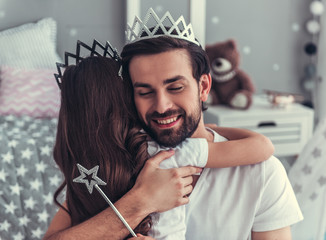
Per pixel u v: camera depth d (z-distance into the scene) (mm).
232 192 820
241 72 2686
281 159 2924
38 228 1758
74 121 769
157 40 699
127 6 2623
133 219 728
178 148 785
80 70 777
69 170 784
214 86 2701
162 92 708
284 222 826
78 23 2729
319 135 1581
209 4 2883
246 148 808
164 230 736
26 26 2625
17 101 2234
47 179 1805
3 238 1731
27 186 1783
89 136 756
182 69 702
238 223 816
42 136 1938
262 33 3025
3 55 2490
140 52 703
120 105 767
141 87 715
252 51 3037
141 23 751
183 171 756
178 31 731
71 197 802
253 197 814
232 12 2939
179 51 704
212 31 2930
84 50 2711
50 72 2383
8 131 1981
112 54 851
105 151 755
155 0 2652
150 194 729
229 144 810
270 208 823
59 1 2686
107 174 754
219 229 813
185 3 2699
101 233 731
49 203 1780
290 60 3115
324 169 1533
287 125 2646
